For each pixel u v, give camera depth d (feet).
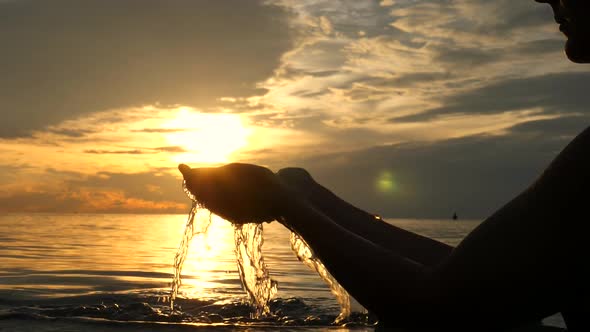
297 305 10.82
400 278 2.88
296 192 3.44
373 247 3.05
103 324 7.38
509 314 2.64
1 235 57.88
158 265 24.44
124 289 15.17
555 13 3.00
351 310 9.19
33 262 25.35
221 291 14.15
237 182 3.43
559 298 2.61
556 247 2.52
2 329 6.93
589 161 2.47
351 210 4.69
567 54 2.94
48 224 114.21
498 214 2.72
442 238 61.05
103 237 58.18
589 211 2.47
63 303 11.66
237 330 7.24
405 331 2.96
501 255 2.60
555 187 2.55
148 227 111.34
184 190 3.75
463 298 2.68
